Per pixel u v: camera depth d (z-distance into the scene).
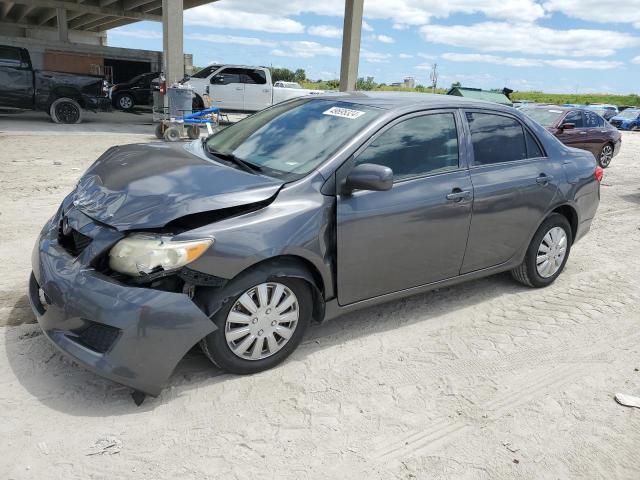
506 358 3.90
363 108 4.03
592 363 3.91
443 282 4.27
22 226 6.07
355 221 3.54
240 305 3.24
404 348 3.95
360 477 2.67
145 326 2.88
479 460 2.85
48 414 2.95
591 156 5.43
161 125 14.39
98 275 2.99
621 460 2.92
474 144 4.33
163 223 2.98
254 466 2.69
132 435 2.84
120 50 24.44
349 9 16.88
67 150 11.53
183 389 3.26
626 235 7.35
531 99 69.94
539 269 5.06
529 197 4.60
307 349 3.83
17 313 4.02
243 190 3.27
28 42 22.16
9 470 2.54
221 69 19.28
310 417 3.10
